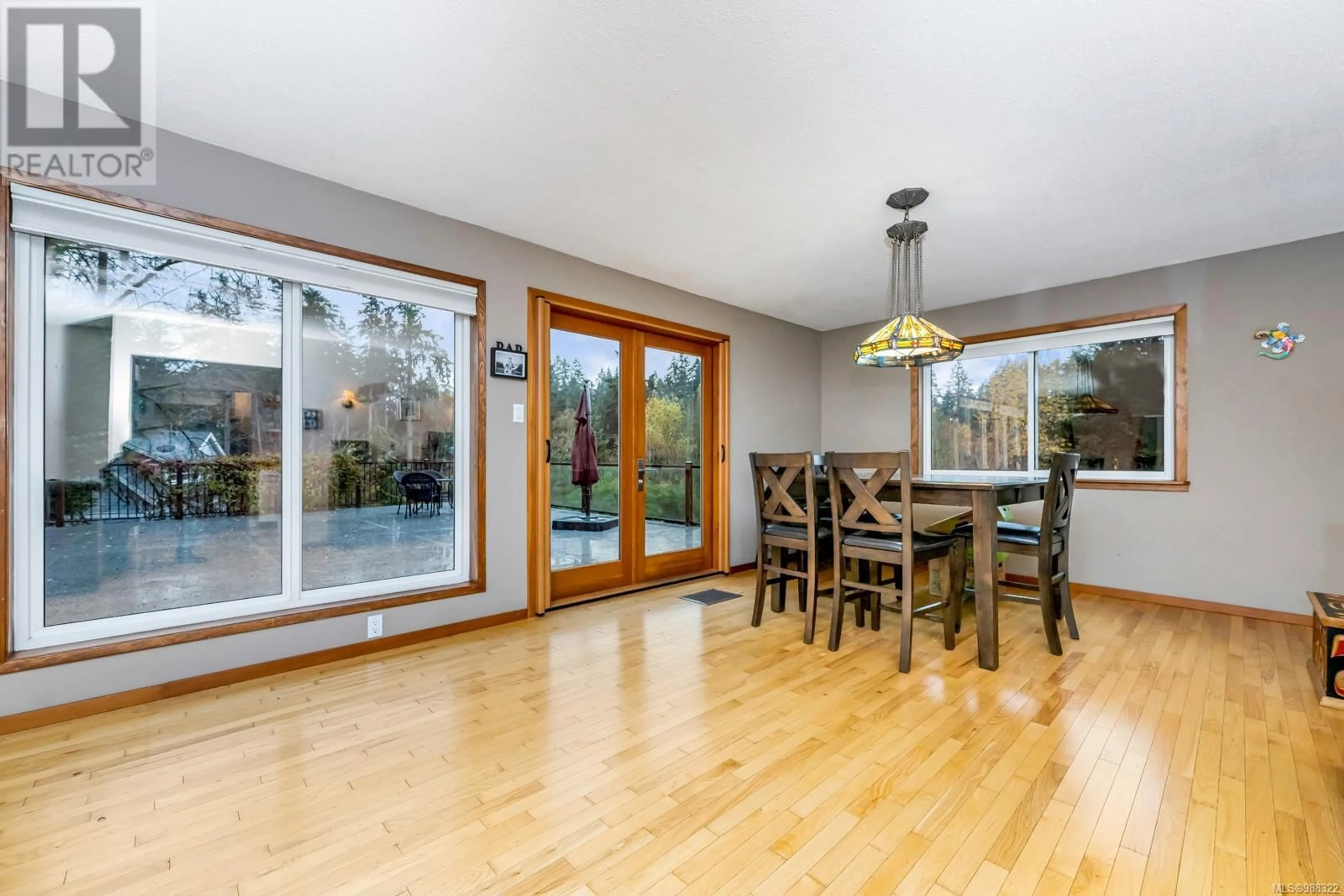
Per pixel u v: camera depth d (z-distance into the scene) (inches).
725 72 73.2
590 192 107.5
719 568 183.9
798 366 211.5
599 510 155.4
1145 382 152.0
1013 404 175.8
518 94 78.1
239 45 68.6
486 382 125.7
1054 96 77.6
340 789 65.4
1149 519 149.3
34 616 82.0
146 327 91.0
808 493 116.7
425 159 96.3
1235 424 137.4
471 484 125.6
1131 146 90.6
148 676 87.3
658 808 62.2
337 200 105.0
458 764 70.7
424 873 52.4
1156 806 62.3
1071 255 139.6
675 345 174.7
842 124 84.7
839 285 165.5
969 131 86.4
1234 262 137.7
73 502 85.4
